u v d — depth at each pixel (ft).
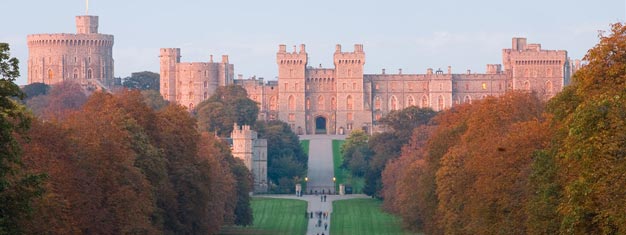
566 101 451.12
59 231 454.40
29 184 395.96
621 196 346.33
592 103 365.20
